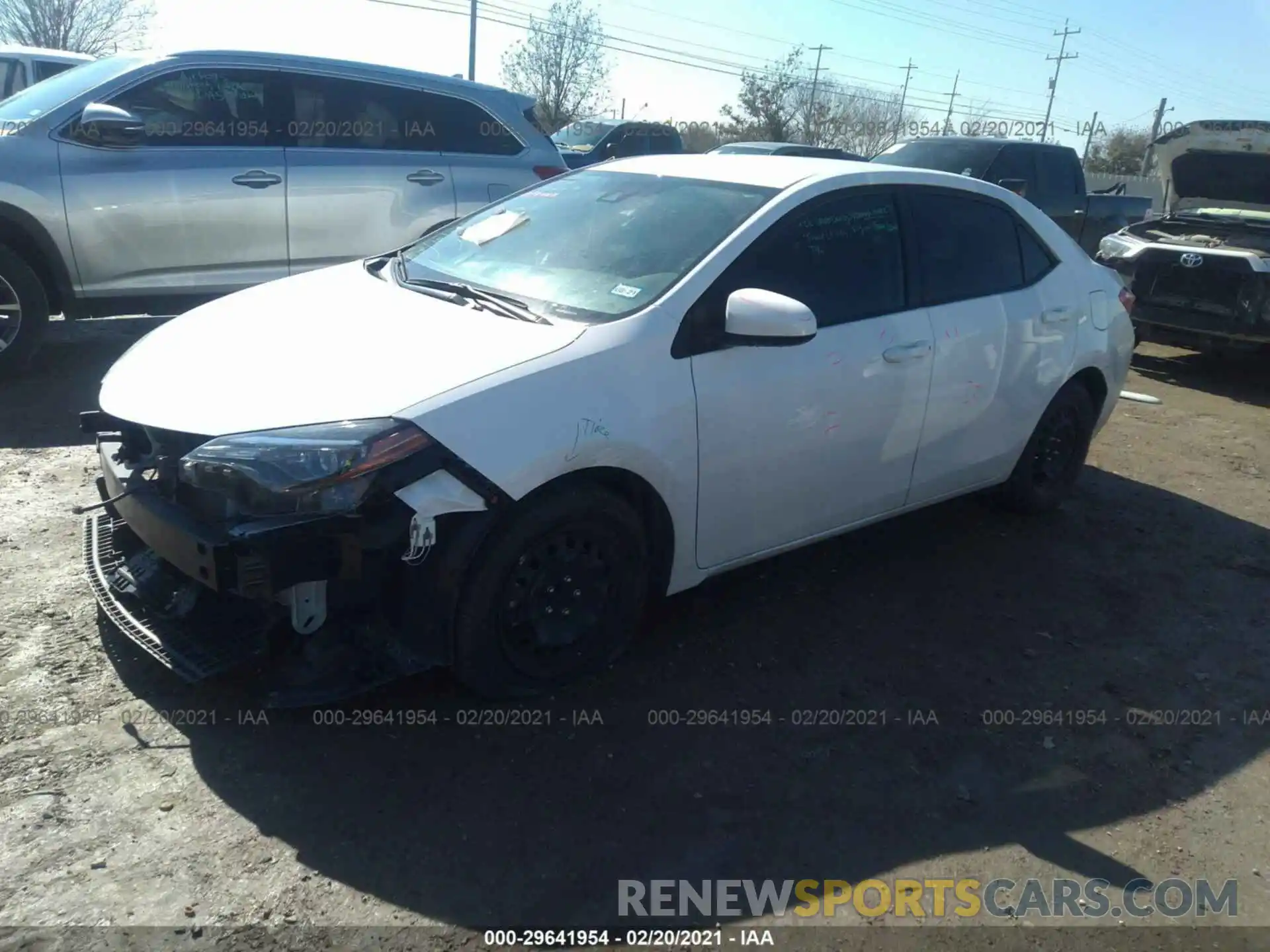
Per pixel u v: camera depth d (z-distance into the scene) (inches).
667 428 126.6
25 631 133.4
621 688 132.2
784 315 125.9
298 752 114.5
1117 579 179.8
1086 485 229.3
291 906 93.8
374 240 271.9
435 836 103.7
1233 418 299.4
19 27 1202.0
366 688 113.2
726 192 150.5
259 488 104.4
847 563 177.2
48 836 99.5
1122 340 204.1
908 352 155.0
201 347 129.3
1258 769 128.1
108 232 239.3
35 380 247.9
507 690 124.0
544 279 142.6
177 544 109.8
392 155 271.7
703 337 131.5
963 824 113.0
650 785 114.3
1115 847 111.7
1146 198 537.6
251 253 257.9
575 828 106.7
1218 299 326.0
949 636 154.2
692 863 103.5
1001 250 179.5
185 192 245.8
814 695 134.8
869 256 155.1
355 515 105.5
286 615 112.6
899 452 160.6
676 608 155.5
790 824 110.4
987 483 185.8
